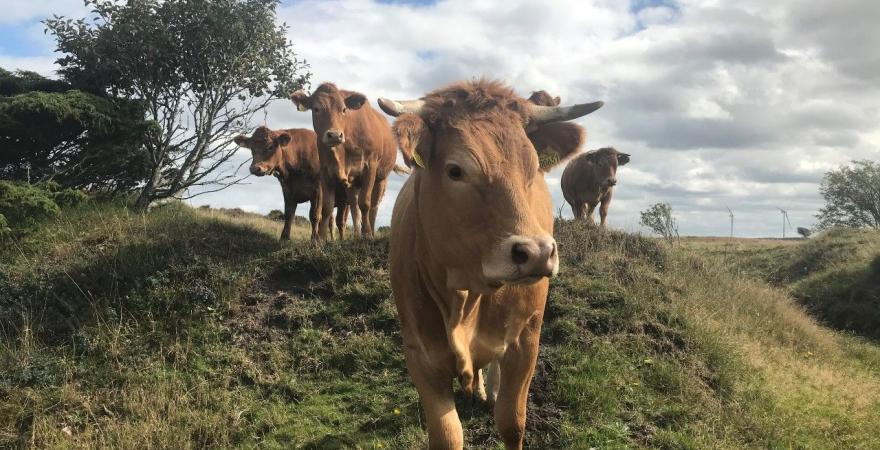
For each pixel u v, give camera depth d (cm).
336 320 766
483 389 611
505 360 411
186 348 714
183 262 870
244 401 641
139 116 1303
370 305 792
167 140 1330
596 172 1556
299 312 777
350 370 690
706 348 725
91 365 690
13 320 765
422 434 567
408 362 411
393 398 635
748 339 888
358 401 635
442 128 318
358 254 890
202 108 1352
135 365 688
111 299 798
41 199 1052
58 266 884
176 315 769
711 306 930
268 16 1364
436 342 391
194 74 1335
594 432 562
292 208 1183
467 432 571
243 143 1169
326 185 1068
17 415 612
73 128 1222
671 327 755
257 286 840
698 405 617
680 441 559
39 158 1264
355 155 1072
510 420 413
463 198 303
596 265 881
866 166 3572
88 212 1135
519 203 294
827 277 1689
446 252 321
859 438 619
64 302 789
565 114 352
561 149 356
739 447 565
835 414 677
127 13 1283
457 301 354
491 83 342
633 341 716
